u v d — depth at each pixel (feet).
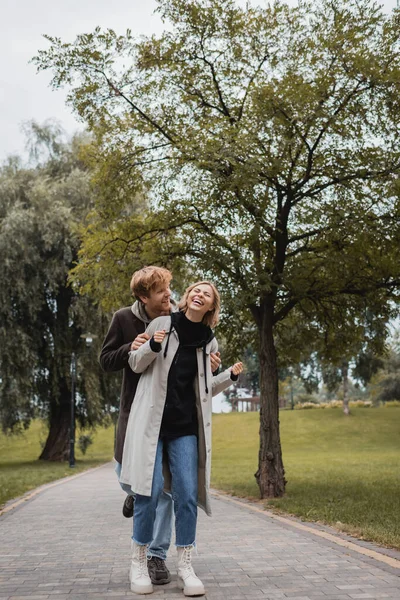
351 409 194.49
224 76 39.93
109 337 13.71
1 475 68.95
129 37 38.14
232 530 22.36
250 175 33.09
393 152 35.88
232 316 39.27
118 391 101.24
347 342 44.86
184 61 39.32
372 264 38.60
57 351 92.53
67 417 105.91
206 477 12.89
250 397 266.16
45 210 89.76
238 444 153.58
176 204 37.60
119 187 42.22
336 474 58.70
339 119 35.37
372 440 147.23
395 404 213.66
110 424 102.73
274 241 40.01
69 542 19.88
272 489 38.37
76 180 92.89
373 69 34.65
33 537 21.16
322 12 37.52
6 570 14.90
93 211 42.78
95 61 38.14
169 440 12.92
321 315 43.04
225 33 38.68
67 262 87.81
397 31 35.81
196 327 13.05
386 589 12.16
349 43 35.76
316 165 37.93
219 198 34.81
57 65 38.19
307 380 150.71
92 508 32.48
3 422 90.94
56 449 105.50
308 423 171.83
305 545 18.24
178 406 12.80
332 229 35.65
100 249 41.57
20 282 85.51
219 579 13.39
